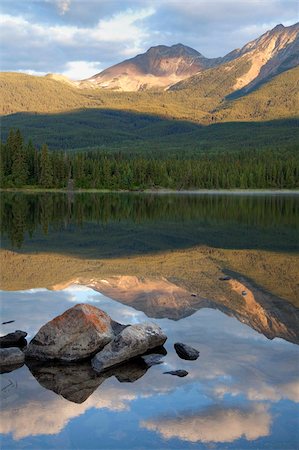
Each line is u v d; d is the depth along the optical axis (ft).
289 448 25.63
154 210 281.13
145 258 97.40
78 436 26.86
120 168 592.19
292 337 44.24
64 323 42.22
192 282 69.87
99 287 66.54
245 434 26.94
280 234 150.92
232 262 92.12
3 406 30.81
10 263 87.97
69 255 100.73
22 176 526.98
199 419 28.76
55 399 31.96
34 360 40.60
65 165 551.59
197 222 199.82
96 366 38.01
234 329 46.70
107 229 165.37
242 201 411.13
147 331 41.98
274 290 63.82
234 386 33.42
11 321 49.78
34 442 26.18
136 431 27.37
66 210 265.54
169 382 34.50
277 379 34.50
